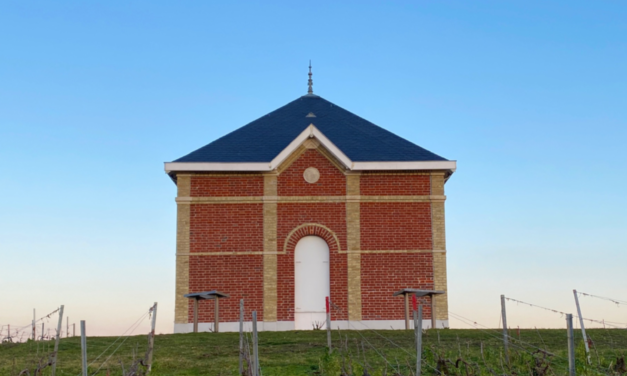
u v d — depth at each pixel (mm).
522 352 19547
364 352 20625
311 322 29172
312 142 30141
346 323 29094
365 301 29297
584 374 17516
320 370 19109
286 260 29453
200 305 29062
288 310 29109
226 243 29516
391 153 30312
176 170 29484
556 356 18984
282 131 32125
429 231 29812
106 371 19469
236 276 29297
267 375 18922
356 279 29391
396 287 29422
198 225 29609
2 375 18953
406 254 29625
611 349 21953
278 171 29938
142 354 21781
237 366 19859
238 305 29125
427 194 29984
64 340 25266
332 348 22094
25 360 21281
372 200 29875
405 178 30094
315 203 29844
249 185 29891
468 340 23688
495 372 17500
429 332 25781
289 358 20891
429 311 29344
